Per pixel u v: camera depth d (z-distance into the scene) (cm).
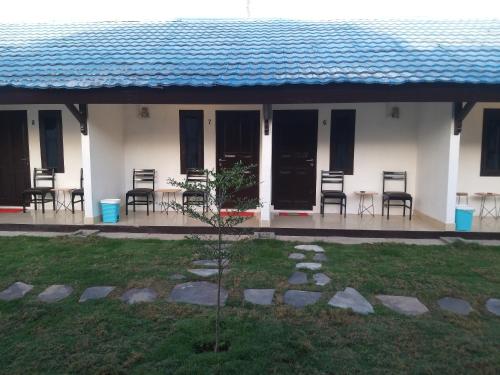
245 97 578
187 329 306
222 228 310
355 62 613
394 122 738
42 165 774
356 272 441
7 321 324
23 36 798
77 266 457
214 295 379
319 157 750
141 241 576
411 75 562
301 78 563
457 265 468
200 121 766
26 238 588
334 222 668
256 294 381
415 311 348
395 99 566
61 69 621
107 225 640
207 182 297
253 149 761
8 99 595
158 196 779
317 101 572
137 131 777
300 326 317
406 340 296
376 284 404
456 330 312
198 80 570
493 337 302
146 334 303
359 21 856
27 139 772
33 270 443
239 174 305
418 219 698
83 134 637
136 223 653
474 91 557
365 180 751
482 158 715
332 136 746
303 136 751
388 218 702
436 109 647
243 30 809
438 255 509
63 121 761
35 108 762
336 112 741
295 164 756
